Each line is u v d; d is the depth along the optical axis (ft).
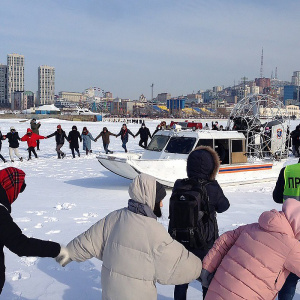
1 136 57.88
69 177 45.34
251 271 9.20
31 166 54.90
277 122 49.08
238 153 39.75
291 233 9.27
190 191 11.37
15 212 27.53
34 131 77.71
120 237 9.00
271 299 9.30
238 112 46.44
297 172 13.70
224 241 10.07
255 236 9.50
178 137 38.34
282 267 9.24
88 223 24.53
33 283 15.65
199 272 9.46
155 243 8.87
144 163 34.65
